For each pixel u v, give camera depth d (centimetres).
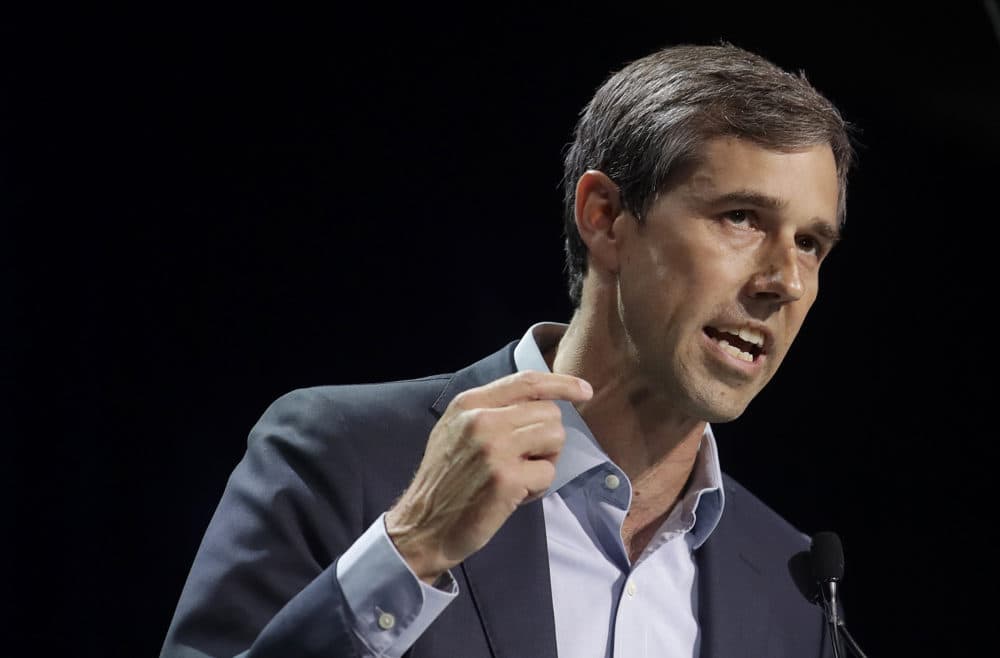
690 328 554
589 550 608
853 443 1374
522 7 1325
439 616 555
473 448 472
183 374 1225
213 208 1249
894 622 1346
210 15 1255
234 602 545
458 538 477
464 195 1303
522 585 575
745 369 556
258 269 1257
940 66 1335
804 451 1376
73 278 1202
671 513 629
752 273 552
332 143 1283
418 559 481
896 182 1359
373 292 1279
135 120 1227
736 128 551
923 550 1354
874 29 1330
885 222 1370
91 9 1216
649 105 578
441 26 1312
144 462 1206
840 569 633
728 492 693
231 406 1235
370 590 481
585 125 618
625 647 593
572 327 613
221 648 534
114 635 1173
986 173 1343
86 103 1213
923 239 1364
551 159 1313
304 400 618
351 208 1283
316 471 580
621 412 591
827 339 1393
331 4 1291
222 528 575
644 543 632
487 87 1316
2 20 1190
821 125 560
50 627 1158
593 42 1324
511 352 654
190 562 1198
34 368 1184
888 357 1375
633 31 1323
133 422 1207
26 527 1164
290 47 1278
